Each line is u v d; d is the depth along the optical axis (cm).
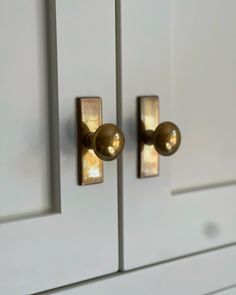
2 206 61
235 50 76
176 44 71
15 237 61
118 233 68
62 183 63
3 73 60
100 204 66
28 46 61
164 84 70
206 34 73
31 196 63
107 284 67
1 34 60
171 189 72
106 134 61
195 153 74
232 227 77
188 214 73
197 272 74
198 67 73
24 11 61
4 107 60
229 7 75
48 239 63
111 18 65
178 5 71
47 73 63
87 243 66
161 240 71
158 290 71
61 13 62
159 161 70
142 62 68
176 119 72
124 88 67
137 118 68
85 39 64
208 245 75
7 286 61
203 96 74
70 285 65
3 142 61
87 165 64
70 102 63
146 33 68
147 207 70
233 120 77
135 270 69
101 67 65
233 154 77
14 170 61
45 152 63
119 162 68
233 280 78
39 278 63
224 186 76
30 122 62
